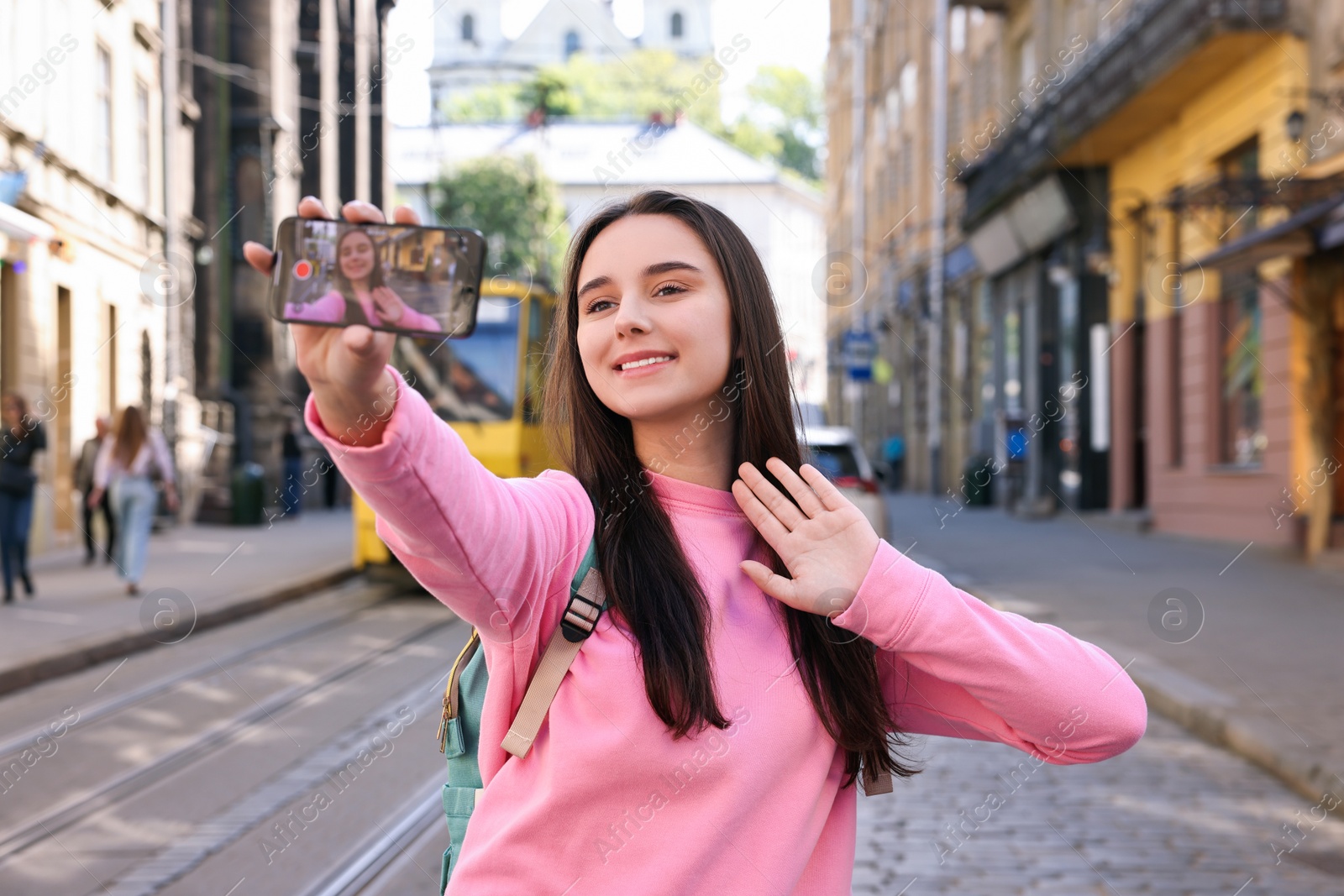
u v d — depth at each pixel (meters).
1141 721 1.27
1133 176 16.50
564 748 1.14
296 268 0.97
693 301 1.25
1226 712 5.30
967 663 1.20
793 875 1.19
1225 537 13.68
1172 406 15.36
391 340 0.97
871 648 1.29
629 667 1.15
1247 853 3.83
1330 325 11.59
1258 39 12.36
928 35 20.88
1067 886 3.55
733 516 1.30
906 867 3.73
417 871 3.61
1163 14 13.45
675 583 1.18
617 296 1.28
